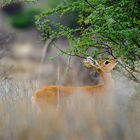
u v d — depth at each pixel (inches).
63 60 949.8
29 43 1673.2
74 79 812.6
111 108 509.7
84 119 457.4
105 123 443.2
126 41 615.2
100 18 596.4
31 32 1752.0
